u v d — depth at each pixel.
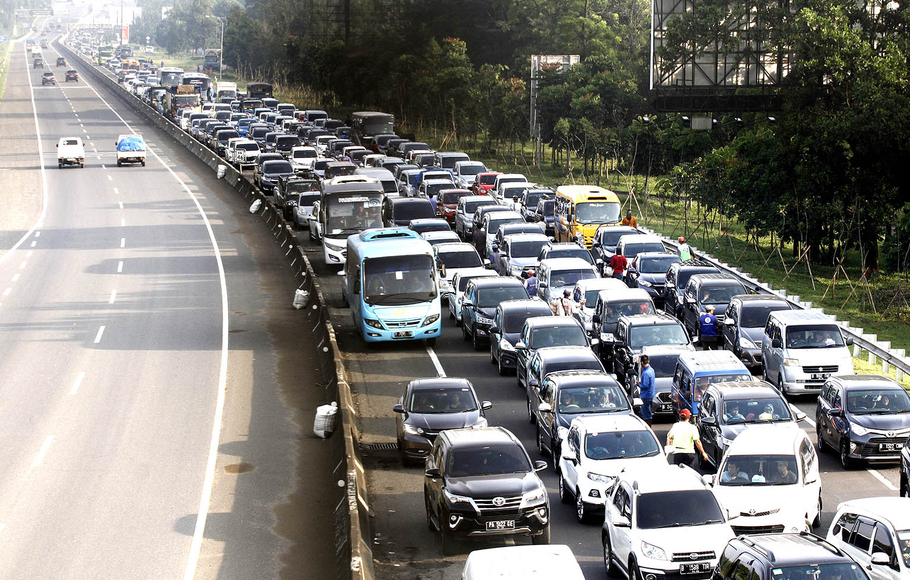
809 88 110.69
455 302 84.06
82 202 152.12
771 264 109.31
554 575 29.73
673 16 153.75
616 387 52.94
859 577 29.66
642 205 144.38
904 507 34.75
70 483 50.62
